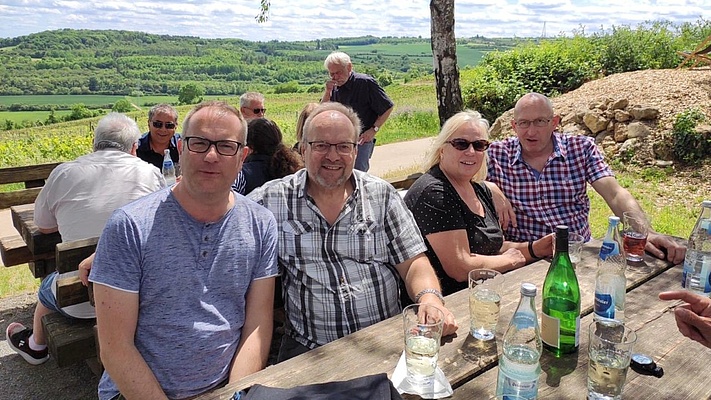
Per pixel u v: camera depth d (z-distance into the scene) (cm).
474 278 203
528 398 147
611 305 194
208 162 185
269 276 211
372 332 190
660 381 159
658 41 1239
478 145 278
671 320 199
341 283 231
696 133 748
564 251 181
